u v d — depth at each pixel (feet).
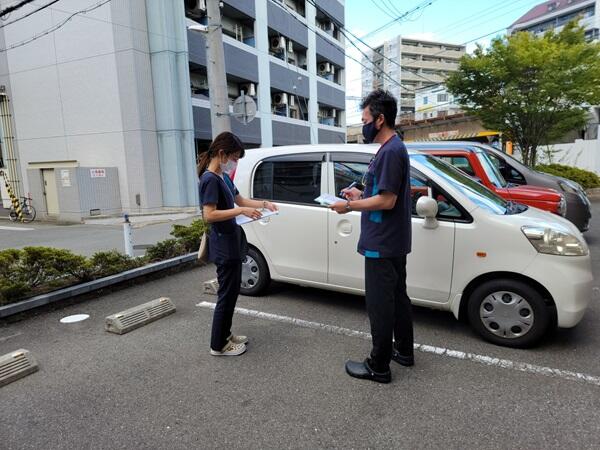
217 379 9.95
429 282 11.78
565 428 7.89
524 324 10.86
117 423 8.36
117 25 42.83
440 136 107.65
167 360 10.97
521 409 8.51
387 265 8.93
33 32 47.55
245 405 8.86
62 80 46.98
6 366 10.11
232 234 10.43
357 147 13.44
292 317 13.71
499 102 45.19
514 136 48.65
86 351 11.62
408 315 10.05
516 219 10.89
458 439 7.66
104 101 44.93
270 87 65.26
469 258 11.19
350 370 9.96
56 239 31.78
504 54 44.45
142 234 32.76
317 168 13.84
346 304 14.87
